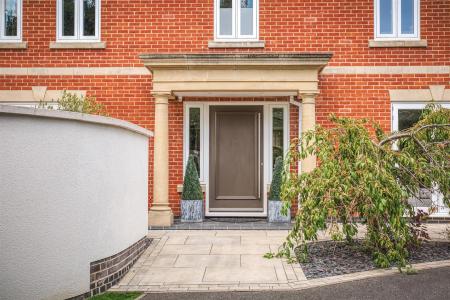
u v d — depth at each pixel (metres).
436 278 5.50
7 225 4.26
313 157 8.89
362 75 9.87
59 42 9.95
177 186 10.03
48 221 4.57
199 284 5.41
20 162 4.36
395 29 9.95
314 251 6.98
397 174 6.75
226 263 6.30
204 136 10.25
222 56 8.71
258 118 10.38
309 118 8.91
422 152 6.95
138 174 6.61
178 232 8.46
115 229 5.59
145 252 6.91
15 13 10.12
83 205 4.96
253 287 5.27
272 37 9.96
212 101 10.18
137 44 9.99
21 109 4.31
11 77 9.95
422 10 9.87
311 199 6.16
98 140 5.23
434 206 7.27
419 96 9.77
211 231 8.57
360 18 9.90
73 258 4.82
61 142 4.71
